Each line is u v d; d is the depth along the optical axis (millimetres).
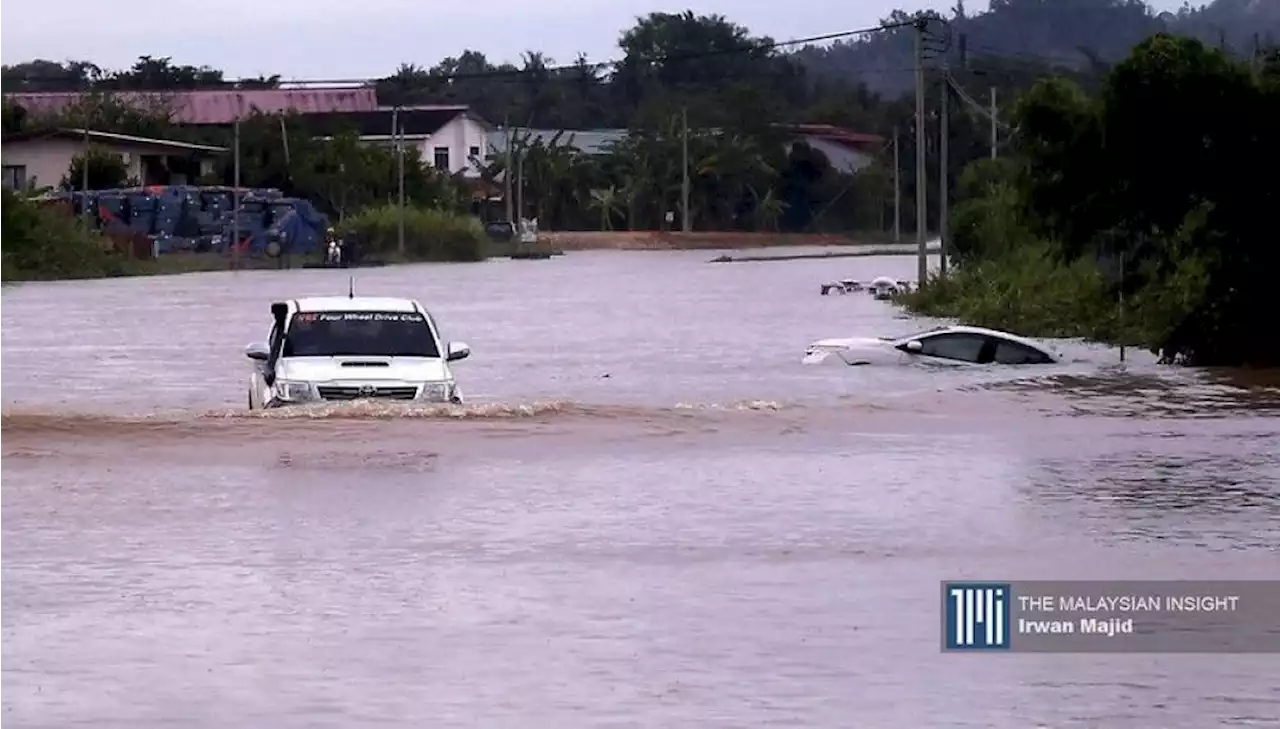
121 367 55312
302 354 37906
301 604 21078
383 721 16469
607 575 22797
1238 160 54094
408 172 176500
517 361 57375
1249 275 54156
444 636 19625
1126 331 62125
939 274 89250
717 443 35312
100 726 16250
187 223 147375
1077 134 55031
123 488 29094
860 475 31156
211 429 35531
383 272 136250
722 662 18625
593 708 16953
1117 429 37938
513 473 30969
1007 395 44969
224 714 16656
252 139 171625
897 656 18953
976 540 25047
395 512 27047
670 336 68688
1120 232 57125
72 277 125188
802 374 51594
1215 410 41781
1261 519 26703
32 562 23359
